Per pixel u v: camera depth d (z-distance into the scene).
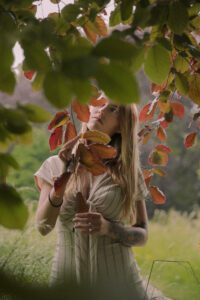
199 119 3.55
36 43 1.16
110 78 1.01
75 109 2.46
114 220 3.61
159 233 10.05
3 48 1.06
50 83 1.04
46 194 3.53
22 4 1.65
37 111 1.15
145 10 1.78
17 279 0.83
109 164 3.62
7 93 1.13
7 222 1.11
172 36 2.37
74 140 2.77
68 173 2.74
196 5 2.34
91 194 3.58
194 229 11.29
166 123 3.60
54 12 2.35
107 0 2.21
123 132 3.62
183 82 2.56
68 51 1.06
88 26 2.44
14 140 1.21
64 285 0.90
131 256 3.60
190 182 19.02
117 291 1.24
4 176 1.21
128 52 1.04
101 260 3.49
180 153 19.08
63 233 3.52
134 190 3.65
